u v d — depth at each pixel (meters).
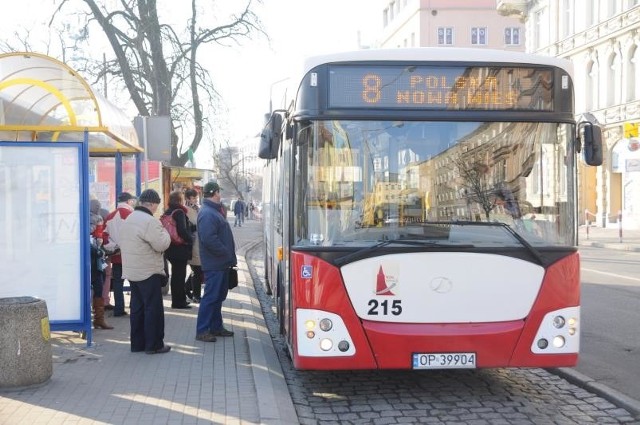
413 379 7.66
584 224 38.84
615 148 36.22
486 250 6.34
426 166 6.47
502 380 7.60
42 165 8.20
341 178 6.43
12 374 6.46
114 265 10.70
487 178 6.48
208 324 8.99
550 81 6.63
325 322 6.25
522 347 6.33
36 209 8.21
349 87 6.49
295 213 6.50
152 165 17.12
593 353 8.77
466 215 6.45
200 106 26.08
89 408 5.98
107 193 13.92
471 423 6.11
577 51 39.31
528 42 45.88
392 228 6.38
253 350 8.40
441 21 62.91
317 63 6.50
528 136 6.58
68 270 8.32
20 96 9.31
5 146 8.11
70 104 8.54
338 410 6.55
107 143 11.66
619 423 6.11
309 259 6.32
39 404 6.08
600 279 16.09
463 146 6.50
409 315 6.29
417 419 6.25
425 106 6.52
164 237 8.09
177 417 5.75
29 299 6.80
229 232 9.09
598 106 37.66
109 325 9.96
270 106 11.31
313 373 7.91
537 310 6.36
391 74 6.52
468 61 6.56
